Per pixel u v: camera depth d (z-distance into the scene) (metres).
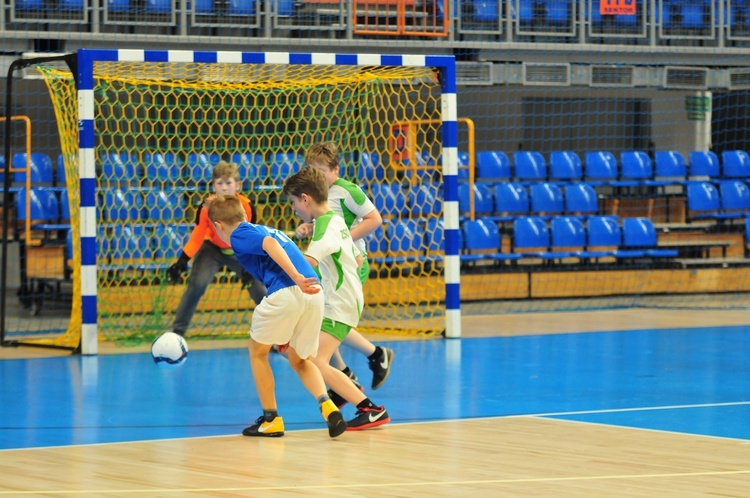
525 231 23.72
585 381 12.87
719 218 26.56
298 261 9.34
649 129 31.05
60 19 24.16
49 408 11.06
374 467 8.13
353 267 9.91
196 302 15.42
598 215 26.06
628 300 23.72
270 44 24.16
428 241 22.03
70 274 20.61
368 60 16.48
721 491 7.27
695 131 30.84
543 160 26.75
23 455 8.66
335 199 10.91
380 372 11.22
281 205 21.52
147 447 9.00
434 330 17.88
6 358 15.13
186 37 23.52
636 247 25.27
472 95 29.70
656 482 7.55
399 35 26.75
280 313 9.21
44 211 21.28
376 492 7.29
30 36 22.72
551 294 23.75
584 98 30.75
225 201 9.40
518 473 7.89
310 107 23.39
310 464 8.26
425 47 26.02
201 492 7.31
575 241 24.14
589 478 7.69
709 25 29.59
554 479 7.67
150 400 11.56
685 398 11.59
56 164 25.78
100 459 8.49
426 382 12.83
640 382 12.77
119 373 13.62
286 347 9.75
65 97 17.23
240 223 9.34
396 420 10.30
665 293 24.62
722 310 21.67
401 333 18.16
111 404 11.30
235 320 19.84
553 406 11.10
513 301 23.33
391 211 22.77
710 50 28.36
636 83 27.80
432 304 21.86
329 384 9.78
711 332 17.97
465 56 26.62
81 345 15.48
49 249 21.81
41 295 20.92
